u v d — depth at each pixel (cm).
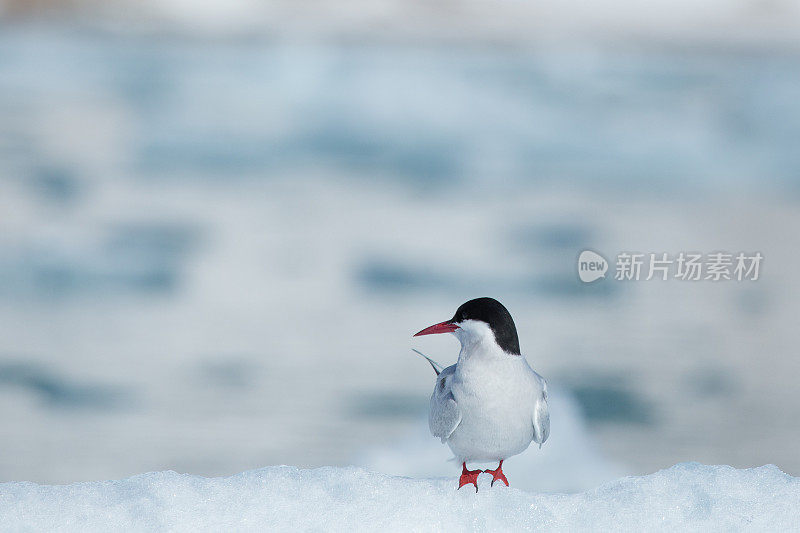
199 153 3741
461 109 5116
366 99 5494
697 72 6656
